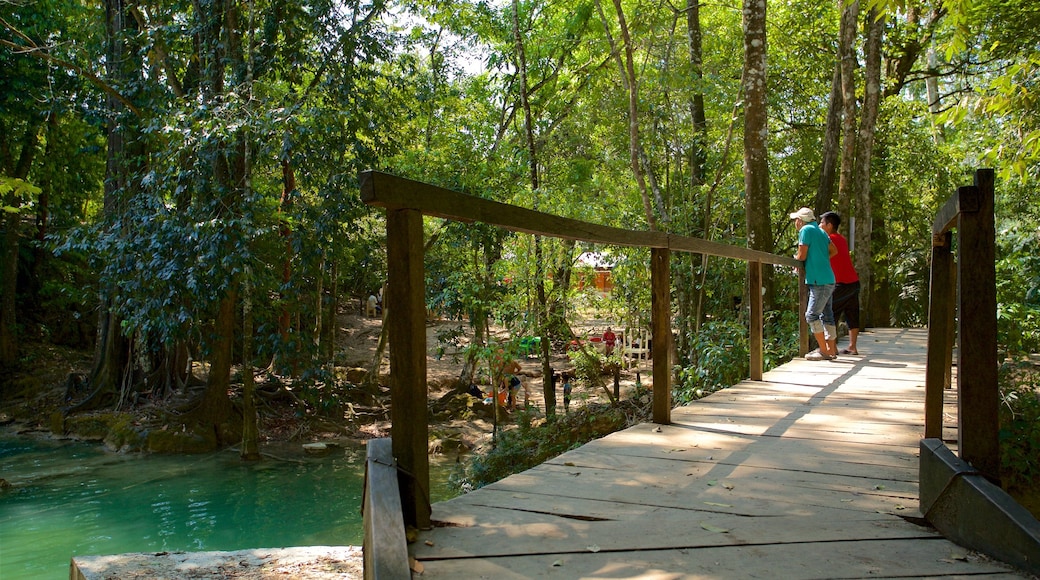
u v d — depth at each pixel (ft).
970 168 62.18
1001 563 8.53
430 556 8.68
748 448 14.98
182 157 46.37
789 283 45.37
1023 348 23.77
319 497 42.65
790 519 10.32
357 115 53.26
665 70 48.26
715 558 8.79
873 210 64.39
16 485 44.65
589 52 66.28
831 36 65.21
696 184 51.93
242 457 52.75
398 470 9.31
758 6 40.47
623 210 49.73
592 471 13.04
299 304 55.52
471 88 73.82
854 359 31.71
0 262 78.48
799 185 64.80
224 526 36.68
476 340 49.83
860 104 64.54
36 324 84.69
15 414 64.18
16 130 78.54
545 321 44.60
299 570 18.29
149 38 53.16
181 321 47.96
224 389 58.85
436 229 57.52
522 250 43.93
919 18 68.59
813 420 18.10
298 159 47.24
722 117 54.39
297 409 64.18
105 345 64.59
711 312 48.16
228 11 51.60
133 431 55.72
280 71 55.77
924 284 69.46
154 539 34.40
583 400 45.73
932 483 10.07
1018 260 29.30
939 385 12.30
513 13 66.85
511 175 56.75
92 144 64.95
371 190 8.33
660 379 17.66
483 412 64.85
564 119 67.15
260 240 52.65
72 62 53.01
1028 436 17.20
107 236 49.47
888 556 8.88
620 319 46.70
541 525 9.92
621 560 8.68
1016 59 52.47
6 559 31.48
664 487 11.96
